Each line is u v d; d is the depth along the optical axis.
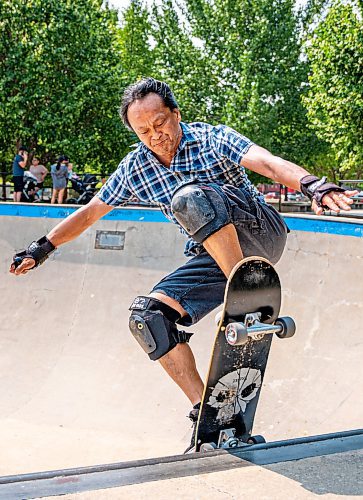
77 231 2.87
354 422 3.44
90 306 6.36
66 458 4.02
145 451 4.12
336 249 5.12
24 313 6.45
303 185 2.12
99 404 4.91
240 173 2.54
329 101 17.08
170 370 2.52
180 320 2.54
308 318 4.84
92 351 5.72
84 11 19.72
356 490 1.67
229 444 2.25
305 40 24.05
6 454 4.07
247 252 2.47
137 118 2.40
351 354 4.17
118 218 7.12
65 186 12.94
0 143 20.33
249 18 24.12
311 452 1.95
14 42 18.70
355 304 4.57
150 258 6.79
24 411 4.91
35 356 5.79
